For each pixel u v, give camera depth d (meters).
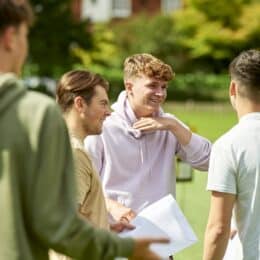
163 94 4.61
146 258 2.76
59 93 4.02
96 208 3.83
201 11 48.09
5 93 2.59
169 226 4.07
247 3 48.00
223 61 48.78
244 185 3.73
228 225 3.75
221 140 3.79
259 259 3.73
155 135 4.64
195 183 12.70
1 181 2.54
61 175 2.59
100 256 2.64
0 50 2.66
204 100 43.41
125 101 4.68
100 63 44.22
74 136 3.89
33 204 2.54
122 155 4.59
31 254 2.58
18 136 2.55
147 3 56.97
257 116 3.78
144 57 4.63
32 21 2.74
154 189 4.62
